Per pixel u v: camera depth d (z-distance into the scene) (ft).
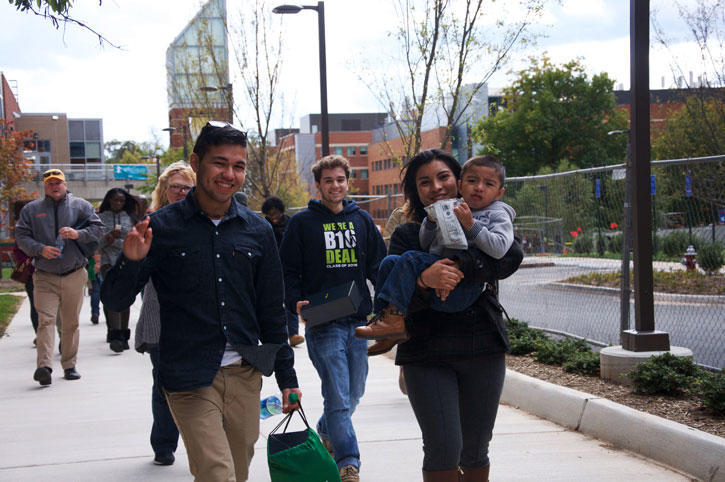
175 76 74.64
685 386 18.39
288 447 11.29
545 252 31.73
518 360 25.39
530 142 187.32
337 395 14.97
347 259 16.39
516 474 15.02
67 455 17.54
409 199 11.65
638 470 15.01
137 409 22.40
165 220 10.23
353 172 326.24
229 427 10.55
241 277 10.47
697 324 29.94
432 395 10.49
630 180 24.43
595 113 189.57
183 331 10.11
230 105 64.23
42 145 274.16
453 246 10.14
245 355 10.28
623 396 18.85
